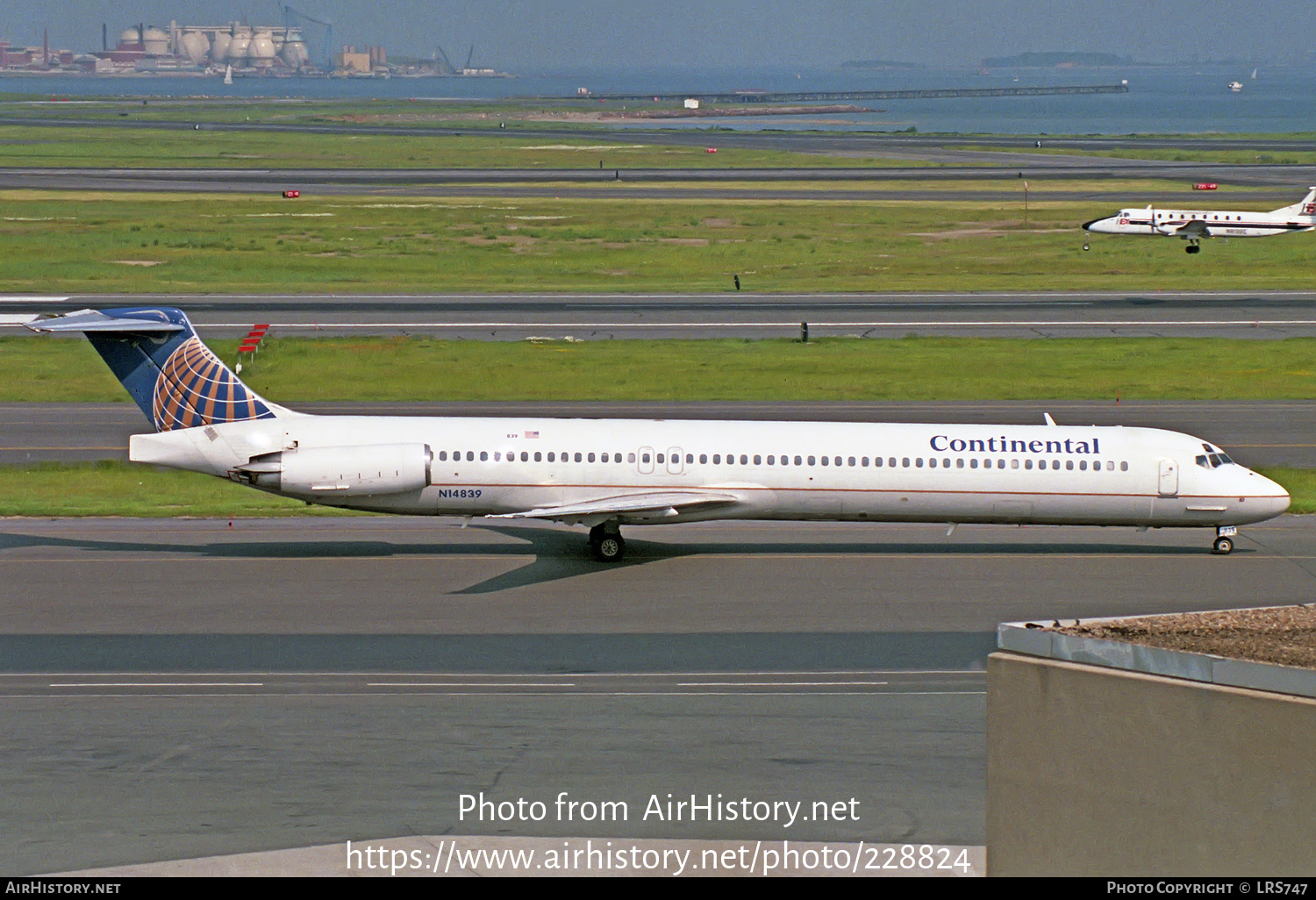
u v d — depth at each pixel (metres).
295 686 96.56
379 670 100.38
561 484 132.62
